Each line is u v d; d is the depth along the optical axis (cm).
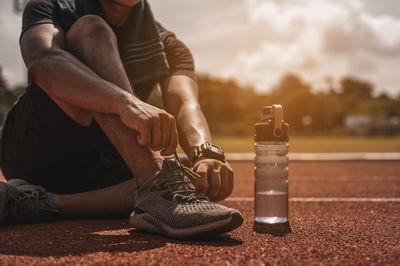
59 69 84
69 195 105
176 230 82
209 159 93
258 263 70
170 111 109
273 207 96
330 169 375
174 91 111
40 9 95
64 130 99
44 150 103
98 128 105
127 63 110
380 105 4412
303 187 221
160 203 85
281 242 84
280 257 73
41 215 100
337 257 74
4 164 112
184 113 106
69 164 106
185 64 119
